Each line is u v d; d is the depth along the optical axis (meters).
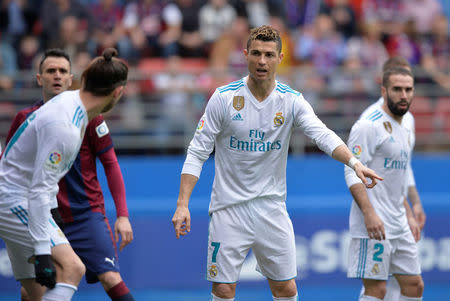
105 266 15.95
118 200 16.56
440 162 29.83
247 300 26.16
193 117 30.08
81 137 13.36
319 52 33.75
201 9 34.06
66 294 13.52
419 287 17.94
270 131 14.95
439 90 31.64
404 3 39.19
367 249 17.47
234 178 15.21
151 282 27.03
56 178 13.02
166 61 32.84
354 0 38.72
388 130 17.38
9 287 25.84
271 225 15.28
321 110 30.50
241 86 15.01
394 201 17.61
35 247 12.87
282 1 35.84
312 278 27.89
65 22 31.83
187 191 14.85
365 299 17.69
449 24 40.81
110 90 13.20
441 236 28.73
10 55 32.03
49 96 16.36
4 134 29.02
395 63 18.67
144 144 29.75
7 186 13.44
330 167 29.16
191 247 27.38
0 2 33.19
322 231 28.17
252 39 14.42
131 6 33.97
